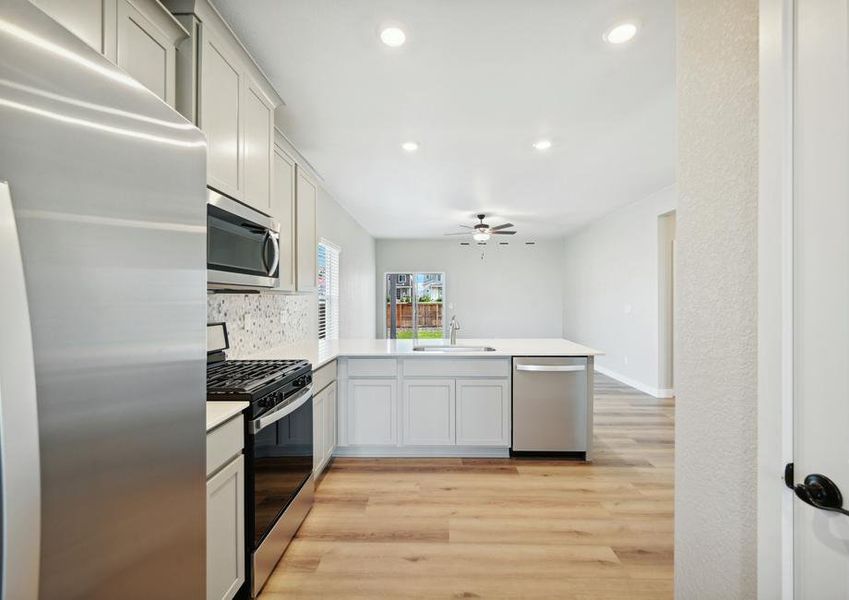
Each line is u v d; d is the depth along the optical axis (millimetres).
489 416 3211
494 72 2344
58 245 599
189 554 938
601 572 1866
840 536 649
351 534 2158
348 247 6246
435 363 3225
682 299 1096
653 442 3582
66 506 607
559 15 1879
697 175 1039
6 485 504
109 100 705
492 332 8969
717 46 972
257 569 1671
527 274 8953
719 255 966
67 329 612
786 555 735
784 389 740
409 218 6621
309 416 2369
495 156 3717
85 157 651
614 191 4988
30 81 564
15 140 540
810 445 696
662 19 1909
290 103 2697
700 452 1029
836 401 652
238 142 2018
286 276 2908
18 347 520
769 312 774
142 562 779
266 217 2252
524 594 1727
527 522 2283
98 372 670
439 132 3176
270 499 1804
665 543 2088
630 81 2439
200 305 986
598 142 3381
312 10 1839
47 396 577
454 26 1952
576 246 8078
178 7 1649
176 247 891
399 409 3227
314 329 4602
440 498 2562
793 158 727
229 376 1943
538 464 3107
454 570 1876
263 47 2113
